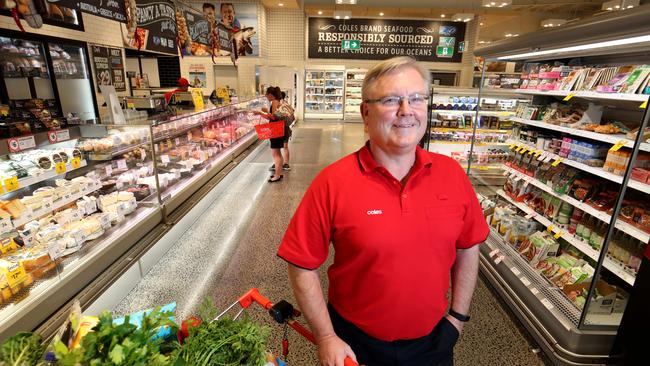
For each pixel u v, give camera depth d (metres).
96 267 2.46
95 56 6.17
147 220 3.17
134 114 3.80
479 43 12.45
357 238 1.17
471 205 1.34
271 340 2.35
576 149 2.56
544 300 2.32
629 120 2.54
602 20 1.75
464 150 4.92
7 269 1.92
